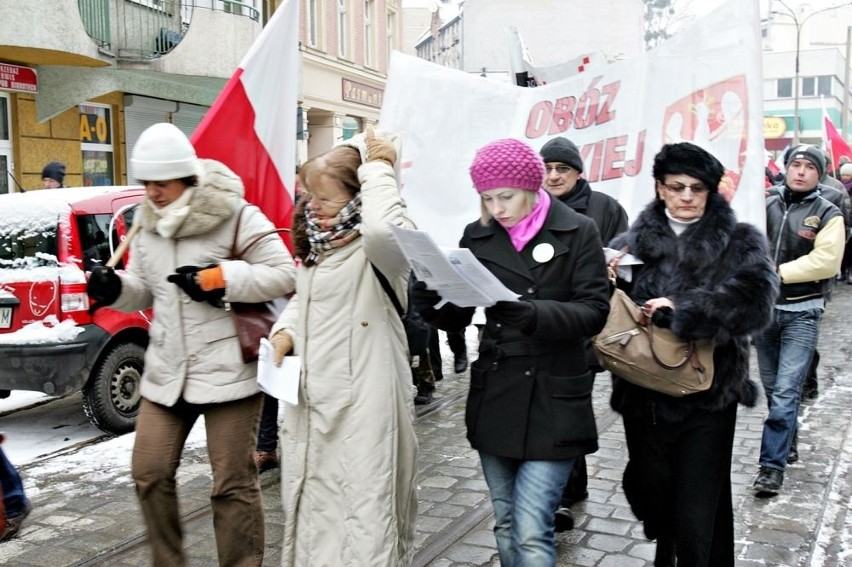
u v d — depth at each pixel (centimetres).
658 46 606
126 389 696
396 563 323
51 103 1458
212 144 439
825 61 6075
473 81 710
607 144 639
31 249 675
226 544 369
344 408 321
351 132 2894
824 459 599
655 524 373
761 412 727
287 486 334
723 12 564
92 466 596
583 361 329
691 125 582
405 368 334
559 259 319
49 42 1262
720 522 362
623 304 346
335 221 322
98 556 443
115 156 1675
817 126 6053
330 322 324
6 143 1391
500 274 324
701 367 336
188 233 359
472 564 429
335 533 323
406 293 338
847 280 1681
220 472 364
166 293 362
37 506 515
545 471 317
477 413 328
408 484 334
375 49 3012
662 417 348
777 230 548
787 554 441
